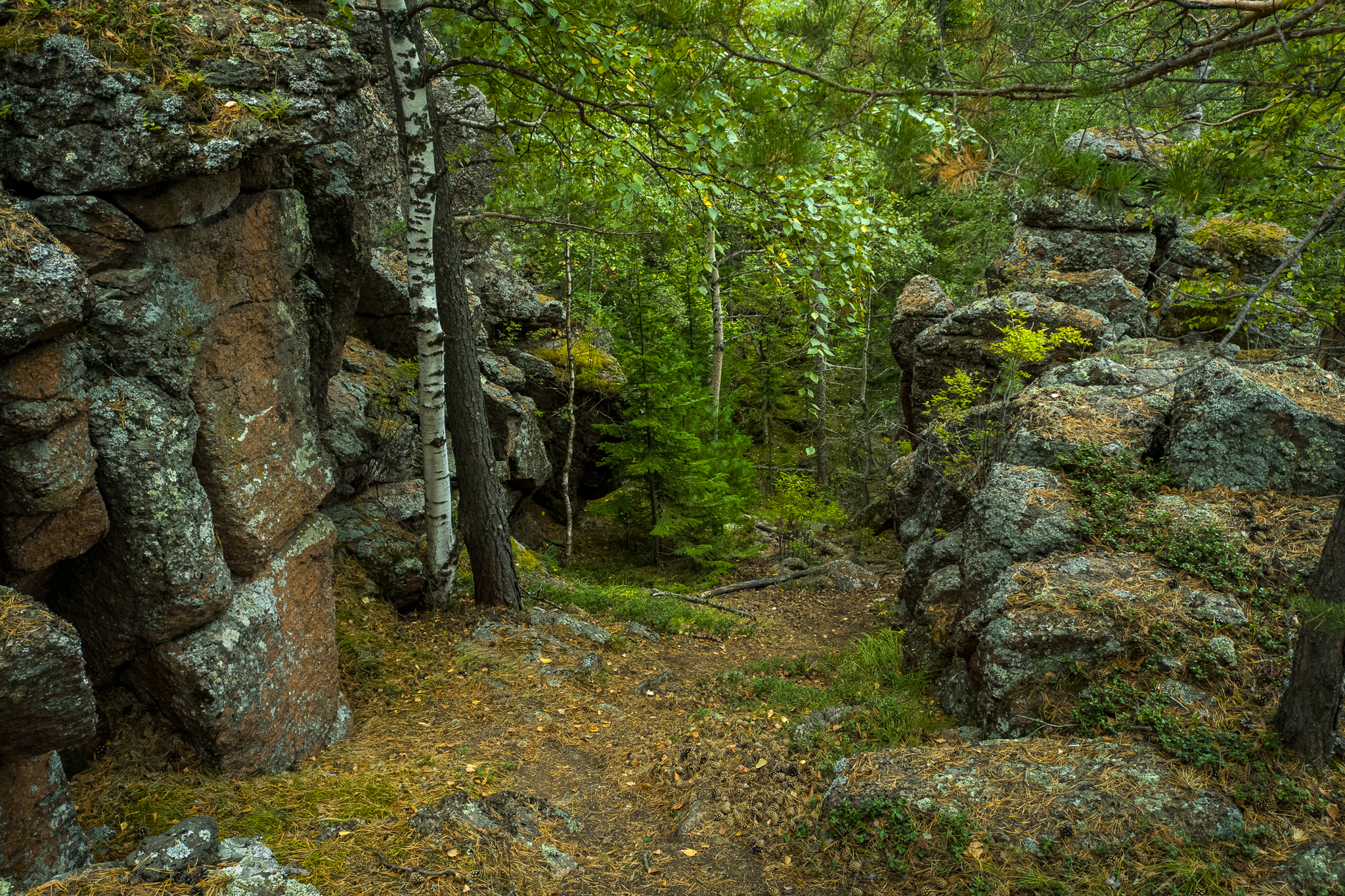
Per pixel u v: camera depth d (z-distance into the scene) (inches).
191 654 161.2
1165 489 236.5
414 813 158.7
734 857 161.6
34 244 122.7
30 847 120.5
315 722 199.2
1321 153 186.9
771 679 299.0
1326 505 216.7
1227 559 202.8
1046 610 199.3
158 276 153.1
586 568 584.1
